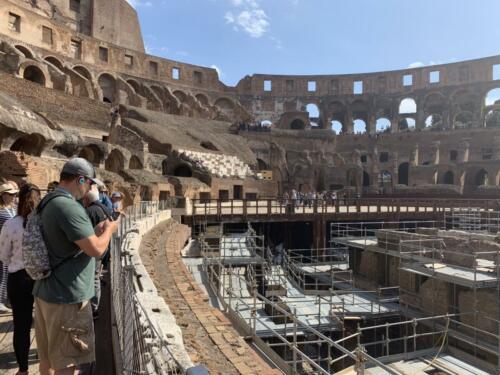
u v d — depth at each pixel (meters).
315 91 76.75
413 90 71.81
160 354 3.72
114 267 7.67
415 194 42.69
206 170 36.53
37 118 22.56
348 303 17.70
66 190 3.65
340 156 59.19
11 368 5.29
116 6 66.50
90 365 4.11
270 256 23.33
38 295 3.51
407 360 13.38
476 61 66.88
